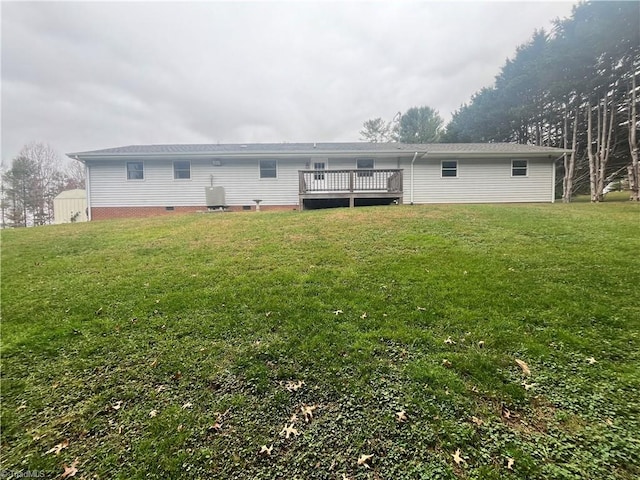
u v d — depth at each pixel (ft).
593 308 10.55
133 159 45.29
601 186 57.11
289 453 5.92
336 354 8.77
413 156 46.32
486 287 12.60
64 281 15.08
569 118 70.28
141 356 9.04
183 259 18.04
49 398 7.50
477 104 100.73
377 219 27.17
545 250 17.25
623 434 5.99
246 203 46.80
